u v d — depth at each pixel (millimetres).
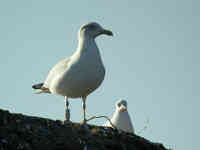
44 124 16125
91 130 16656
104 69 18062
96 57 17781
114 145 15844
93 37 18094
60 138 15438
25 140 14867
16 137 14852
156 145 17094
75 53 18031
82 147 15227
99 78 17812
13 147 14461
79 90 17828
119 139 16500
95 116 18172
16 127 15391
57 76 17891
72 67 17594
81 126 16891
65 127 16312
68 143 15219
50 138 15305
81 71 17547
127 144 16359
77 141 15469
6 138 14688
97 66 17719
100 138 16125
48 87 18719
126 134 17266
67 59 18141
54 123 16406
